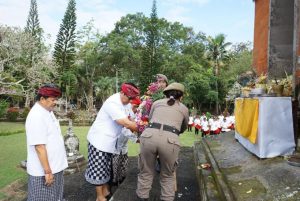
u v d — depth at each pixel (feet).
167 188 11.14
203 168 15.30
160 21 129.39
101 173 12.25
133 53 124.36
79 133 51.34
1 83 71.67
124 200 12.49
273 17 22.56
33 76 77.05
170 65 121.70
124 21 133.18
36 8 111.04
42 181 10.01
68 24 112.06
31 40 79.15
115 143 12.33
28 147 10.06
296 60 15.97
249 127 14.58
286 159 12.34
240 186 10.86
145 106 14.20
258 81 19.34
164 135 10.76
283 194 9.45
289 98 13.44
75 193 15.92
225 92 112.37
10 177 21.67
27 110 83.71
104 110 12.19
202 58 136.36
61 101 87.76
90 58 128.77
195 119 55.93
